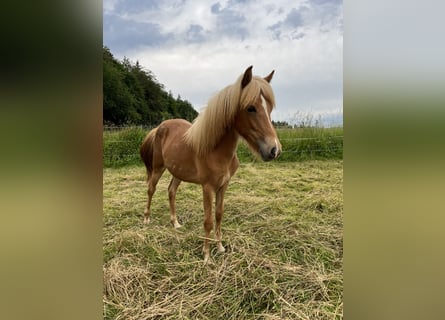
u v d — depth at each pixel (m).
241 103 1.53
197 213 2.31
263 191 2.50
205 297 1.61
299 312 1.51
